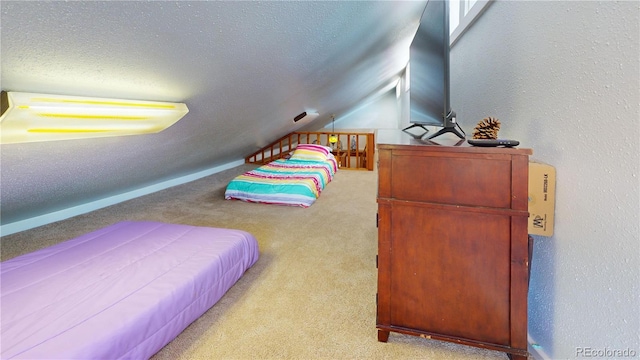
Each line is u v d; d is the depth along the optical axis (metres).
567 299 0.96
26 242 2.22
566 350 0.97
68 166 1.94
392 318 1.14
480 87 1.77
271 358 1.10
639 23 0.69
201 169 4.60
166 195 3.55
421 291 1.09
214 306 1.40
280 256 1.94
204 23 1.18
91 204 2.98
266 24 1.42
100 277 1.22
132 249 1.47
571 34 0.92
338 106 5.51
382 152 1.08
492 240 1.00
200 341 1.18
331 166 4.56
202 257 1.41
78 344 0.87
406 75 5.80
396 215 1.09
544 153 1.08
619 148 0.75
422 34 1.98
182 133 2.47
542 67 1.09
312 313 1.36
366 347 1.15
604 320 0.81
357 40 2.49
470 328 1.05
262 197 3.15
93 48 1.03
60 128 1.28
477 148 0.99
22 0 0.73
